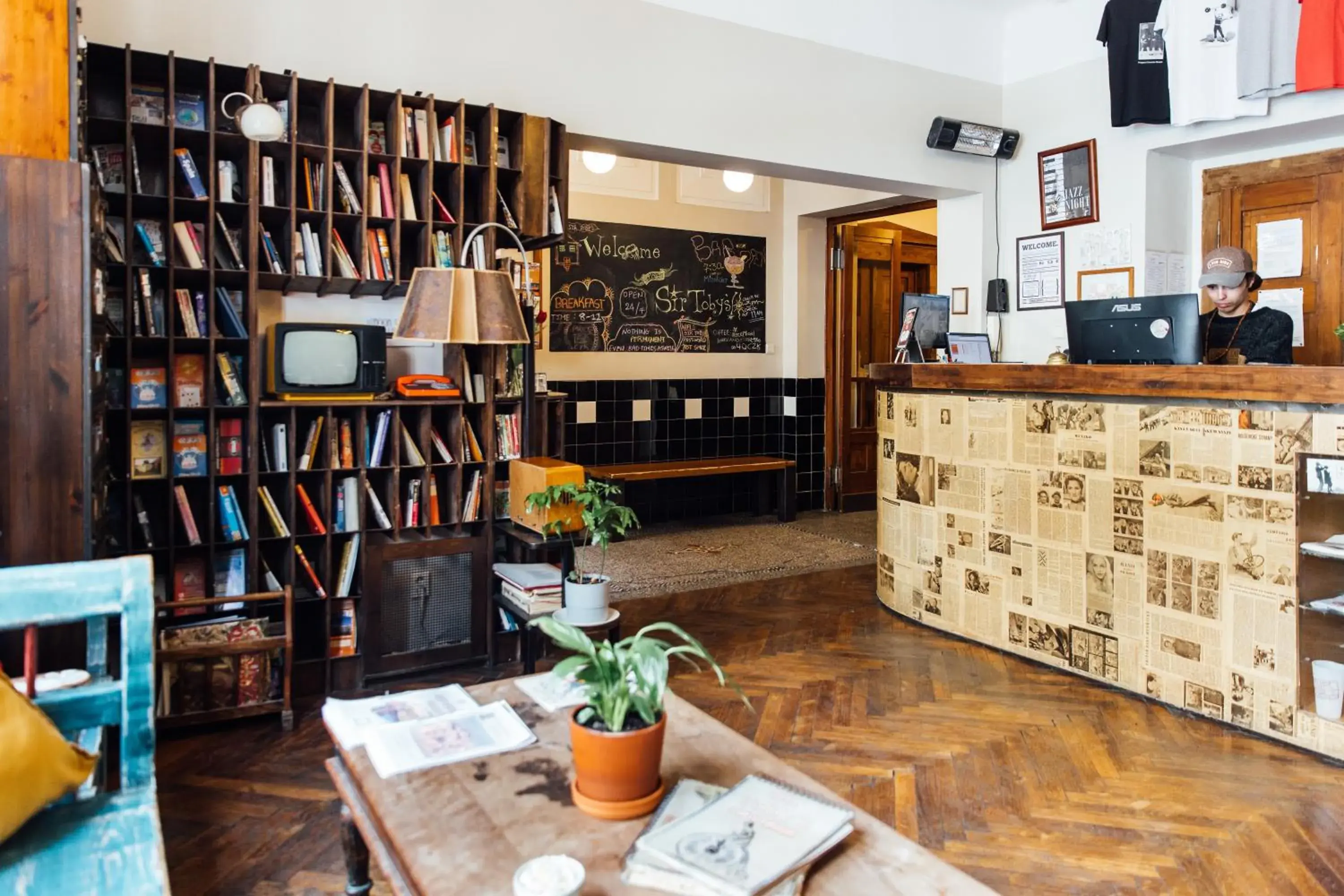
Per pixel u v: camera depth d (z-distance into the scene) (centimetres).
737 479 777
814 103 519
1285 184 509
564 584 358
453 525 394
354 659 369
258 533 353
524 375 407
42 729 170
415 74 391
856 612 482
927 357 606
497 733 191
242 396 348
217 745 313
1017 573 403
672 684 375
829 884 137
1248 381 310
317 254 354
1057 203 569
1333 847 246
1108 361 374
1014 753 306
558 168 409
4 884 151
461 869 140
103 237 302
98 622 214
